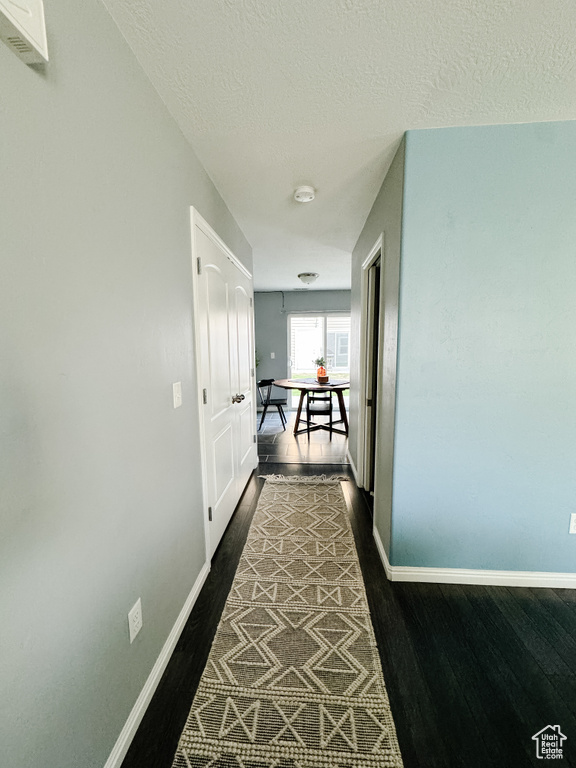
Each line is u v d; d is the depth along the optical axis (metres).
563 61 1.09
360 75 1.15
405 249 1.50
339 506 2.49
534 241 1.46
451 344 1.53
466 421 1.57
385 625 1.41
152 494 1.18
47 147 0.70
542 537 1.61
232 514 2.34
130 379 1.03
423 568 1.67
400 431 1.60
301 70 1.12
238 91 1.22
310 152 1.62
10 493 0.61
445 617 1.45
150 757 0.96
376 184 1.96
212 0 0.88
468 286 1.50
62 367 0.74
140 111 1.10
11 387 0.61
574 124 1.39
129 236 1.03
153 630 1.17
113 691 0.93
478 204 1.45
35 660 0.67
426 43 1.03
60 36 0.73
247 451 2.92
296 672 1.20
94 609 0.85
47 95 0.69
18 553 0.63
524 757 0.95
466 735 1.00
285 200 2.17
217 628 1.40
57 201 0.73
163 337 1.27
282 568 1.79
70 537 0.76
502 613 1.47
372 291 2.59
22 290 0.64
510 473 1.58
